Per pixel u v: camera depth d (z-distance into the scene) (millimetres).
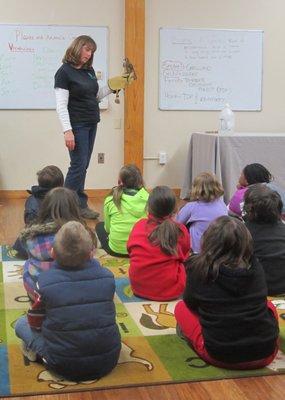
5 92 5867
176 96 6199
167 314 2756
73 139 4625
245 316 2117
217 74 6230
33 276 2398
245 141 5414
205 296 2154
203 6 6105
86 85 4605
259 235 2969
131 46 5941
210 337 2168
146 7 6020
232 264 2125
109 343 2094
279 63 6344
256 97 6336
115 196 3666
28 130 5973
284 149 5488
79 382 2102
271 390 2080
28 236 2420
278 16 6262
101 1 5926
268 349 2178
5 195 6020
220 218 2207
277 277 2984
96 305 2068
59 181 3480
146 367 2223
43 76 5902
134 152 6113
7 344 2414
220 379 2146
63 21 5875
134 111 6047
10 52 5812
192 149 5996
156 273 2902
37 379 2119
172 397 2021
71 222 2135
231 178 5395
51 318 2055
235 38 6203
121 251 3695
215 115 6301
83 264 2107
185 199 6031
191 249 3400
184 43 6125
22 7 5777
